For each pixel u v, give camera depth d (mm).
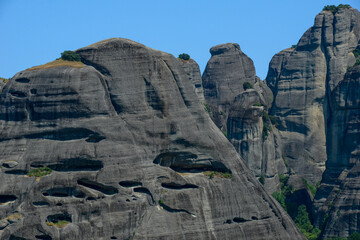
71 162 190875
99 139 192875
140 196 192125
